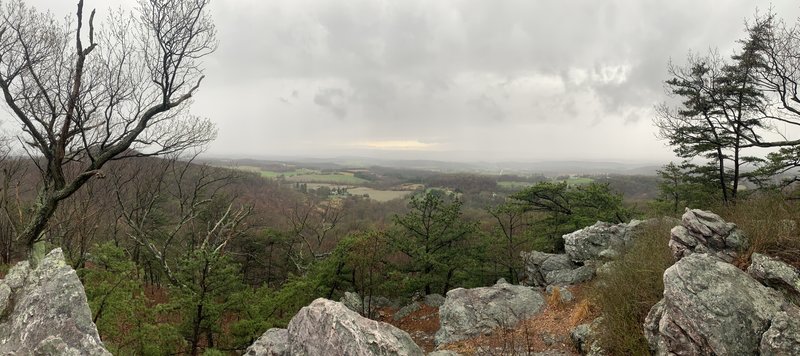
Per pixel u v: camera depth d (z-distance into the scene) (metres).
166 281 21.69
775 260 7.01
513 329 12.20
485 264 23.81
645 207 26.95
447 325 13.55
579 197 24.98
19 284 6.82
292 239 32.81
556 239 24.56
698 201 23.75
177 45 13.71
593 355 8.76
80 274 13.76
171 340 12.05
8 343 5.73
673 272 6.86
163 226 31.22
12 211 20.06
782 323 5.62
